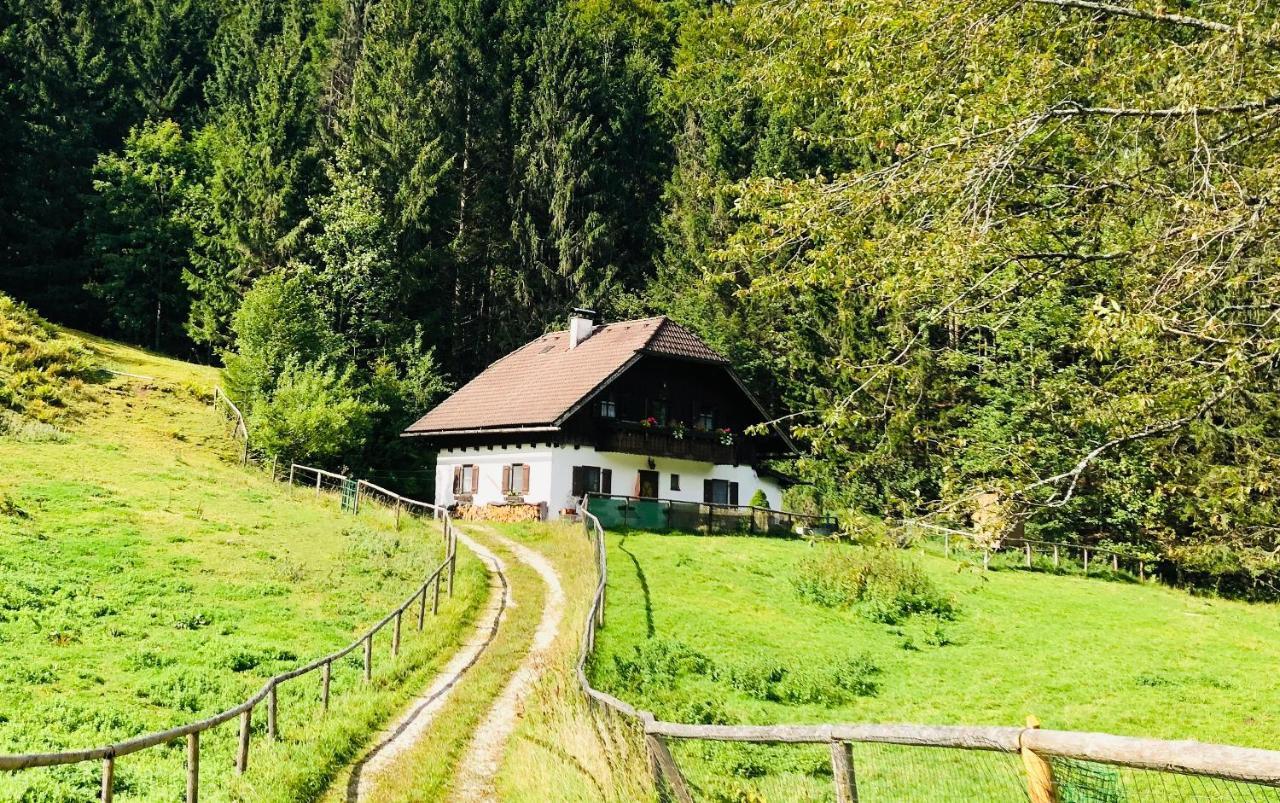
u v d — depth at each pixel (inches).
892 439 486.9
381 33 2738.7
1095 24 442.3
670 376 1819.6
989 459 454.3
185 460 1555.1
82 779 493.7
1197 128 396.8
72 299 2503.7
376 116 2511.1
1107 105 445.1
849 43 479.2
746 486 1923.0
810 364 1916.8
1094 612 1182.9
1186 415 394.6
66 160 2603.3
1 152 2496.3
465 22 2704.2
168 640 780.6
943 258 416.5
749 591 1114.7
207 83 2938.0
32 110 2593.5
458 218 2578.7
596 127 2546.8
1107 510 1566.2
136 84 2938.0
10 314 1989.4
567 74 2541.8
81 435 1552.7
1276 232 377.1
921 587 1133.7
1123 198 439.8
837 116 554.6
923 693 809.5
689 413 1838.1
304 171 2396.7
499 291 2426.2
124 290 2461.9
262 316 1934.1
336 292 2237.9
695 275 2203.5
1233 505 432.1
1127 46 445.1
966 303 455.2
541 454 1681.8
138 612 837.8
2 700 603.2
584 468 1689.2
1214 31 415.8
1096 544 1640.0
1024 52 448.5
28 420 1519.4
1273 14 411.5
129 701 641.0
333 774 524.7
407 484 1953.7
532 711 633.6
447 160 2429.9
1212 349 392.8
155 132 2733.8
